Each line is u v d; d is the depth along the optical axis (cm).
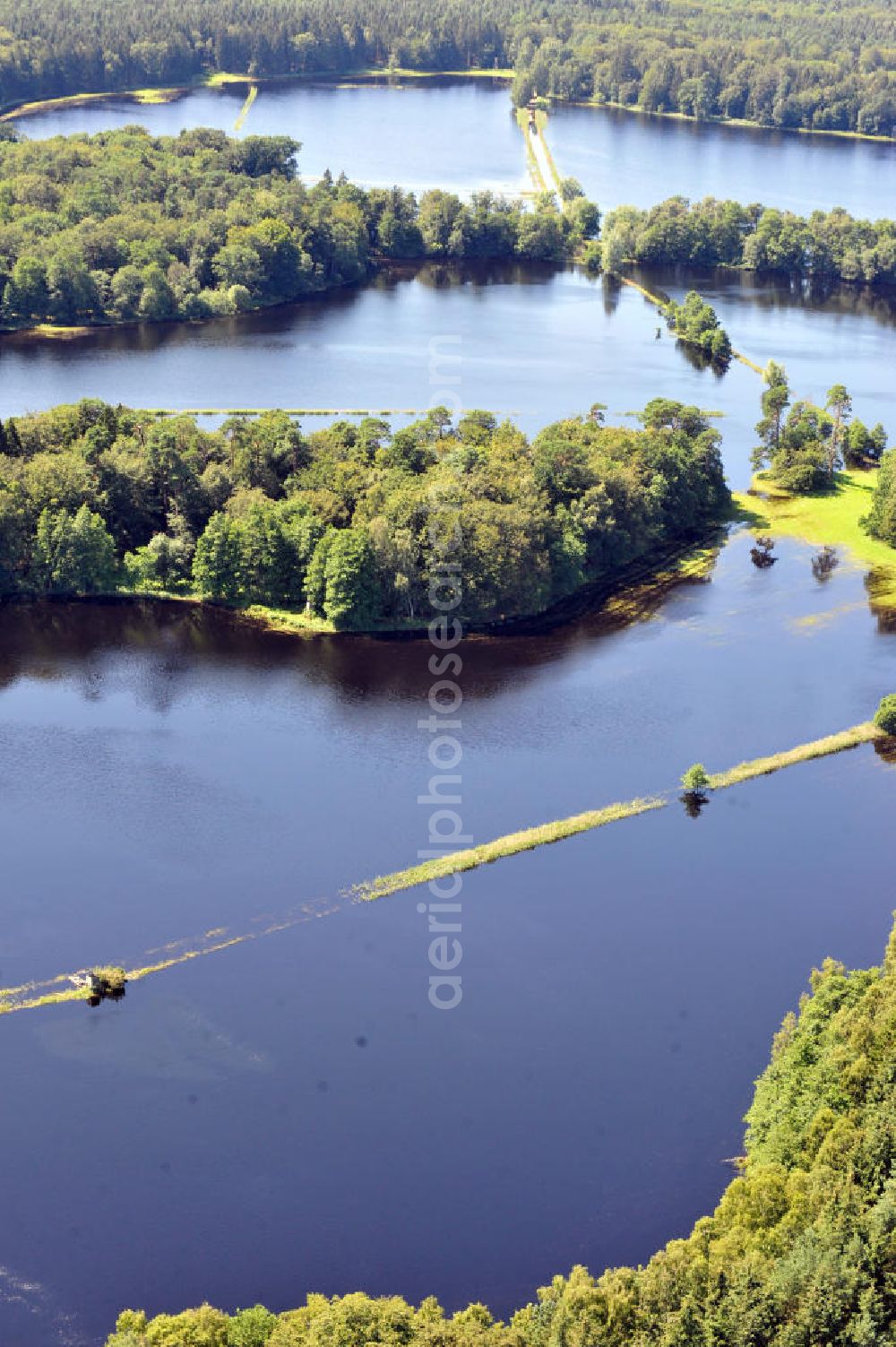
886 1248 18312
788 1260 18225
